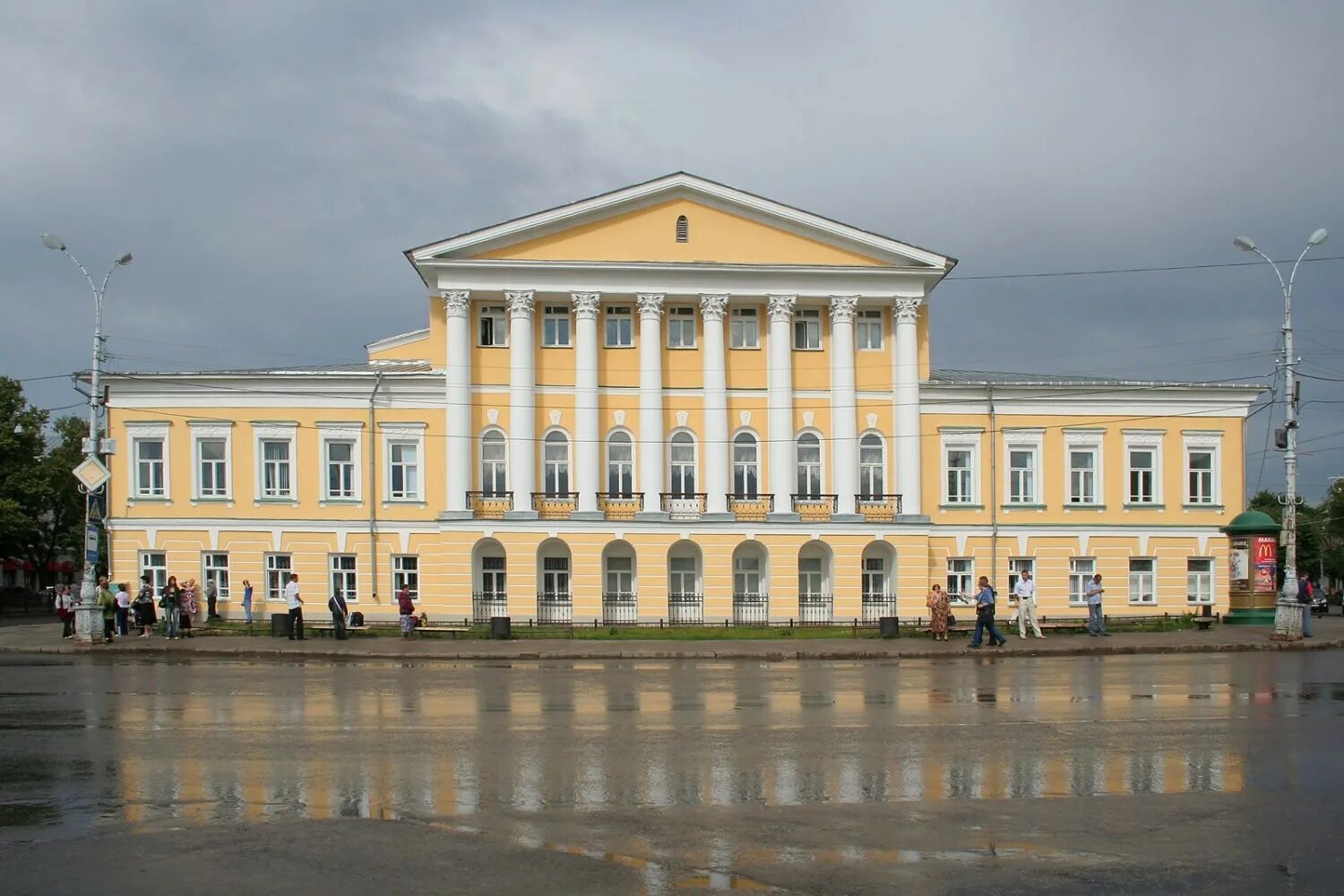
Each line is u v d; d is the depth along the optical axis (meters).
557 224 45.12
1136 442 48.59
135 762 12.87
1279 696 19.66
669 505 45.28
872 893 8.15
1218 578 48.72
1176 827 10.02
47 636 39.62
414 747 13.91
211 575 45.47
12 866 8.73
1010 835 9.72
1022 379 51.22
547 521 43.72
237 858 8.94
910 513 45.88
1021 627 36.09
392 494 45.72
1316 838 9.67
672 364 46.22
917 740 14.57
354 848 9.23
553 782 11.78
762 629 39.78
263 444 45.75
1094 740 14.60
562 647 32.50
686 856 9.05
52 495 74.56
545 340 45.88
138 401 45.72
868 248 46.25
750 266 45.31
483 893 8.10
